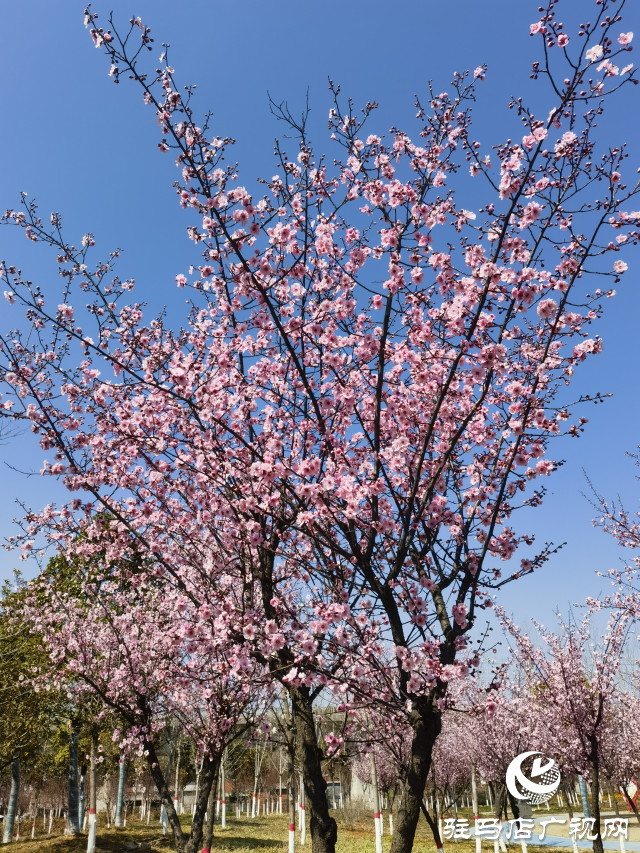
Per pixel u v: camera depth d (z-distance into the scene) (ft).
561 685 38.45
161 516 20.74
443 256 14.33
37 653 43.55
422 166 16.62
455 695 16.05
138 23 13.75
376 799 40.96
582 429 15.64
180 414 19.29
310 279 16.83
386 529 14.37
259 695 27.25
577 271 14.26
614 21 12.36
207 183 14.01
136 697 28.09
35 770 77.97
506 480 14.85
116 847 51.21
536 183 14.55
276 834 68.18
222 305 17.44
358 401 18.76
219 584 19.83
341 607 14.38
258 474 14.84
